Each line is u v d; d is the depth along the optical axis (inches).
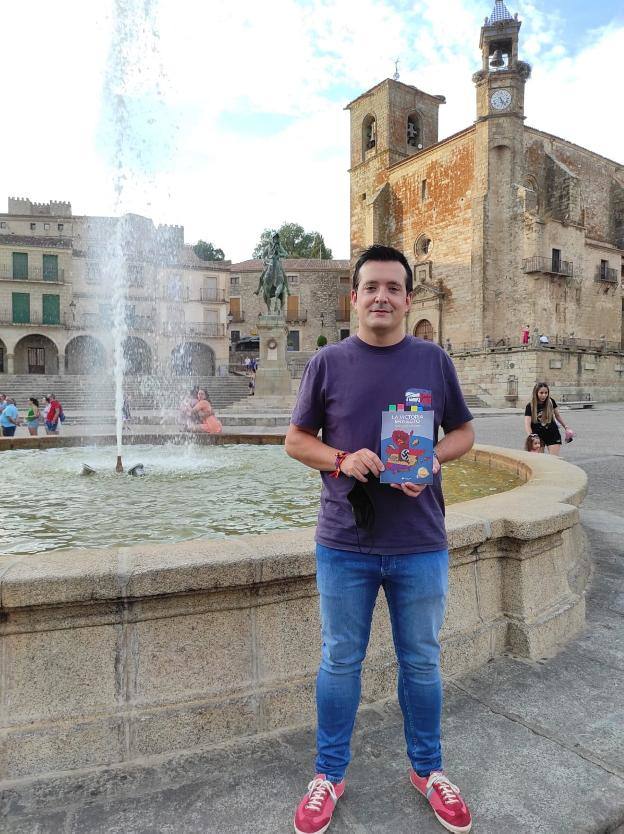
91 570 88.0
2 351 1830.7
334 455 75.5
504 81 1537.9
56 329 1827.0
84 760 87.6
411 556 77.5
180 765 88.6
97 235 1887.3
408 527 77.2
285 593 99.3
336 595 78.4
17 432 784.3
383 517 76.8
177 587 90.1
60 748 86.7
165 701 92.0
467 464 291.6
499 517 122.5
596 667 118.7
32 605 84.9
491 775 87.2
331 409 78.6
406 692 81.9
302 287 2347.4
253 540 104.4
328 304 2348.7
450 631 116.3
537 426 323.9
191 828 76.5
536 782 85.7
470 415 83.2
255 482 253.0
